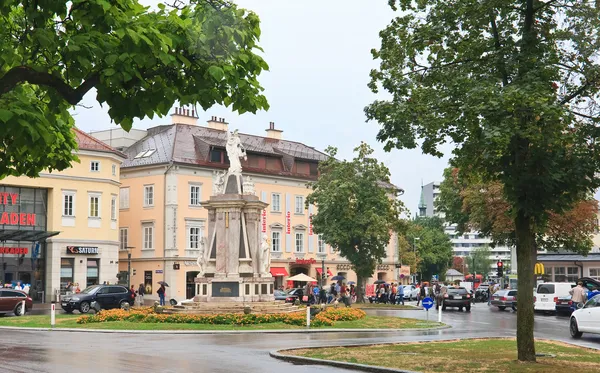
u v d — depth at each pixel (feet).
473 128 57.72
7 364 60.34
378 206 203.10
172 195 237.66
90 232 215.31
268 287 125.08
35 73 30.19
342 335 96.17
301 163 278.67
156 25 31.04
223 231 123.44
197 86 31.55
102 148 219.20
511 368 57.93
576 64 63.87
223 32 31.19
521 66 60.13
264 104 33.55
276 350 70.95
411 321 122.42
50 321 116.78
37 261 206.80
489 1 61.62
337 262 289.94
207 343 82.69
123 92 30.42
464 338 90.22
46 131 27.86
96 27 29.25
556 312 160.86
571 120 58.23
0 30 30.25
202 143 248.93
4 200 200.54
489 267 626.64
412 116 64.59
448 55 65.87
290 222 271.69
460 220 220.84
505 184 60.34
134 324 107.55
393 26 69.10
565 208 62.08
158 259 238.27
